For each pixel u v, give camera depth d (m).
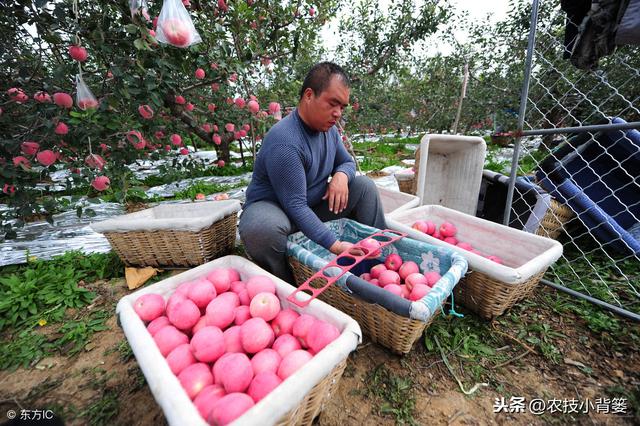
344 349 0.85
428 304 1.01
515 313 1.58
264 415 0.66
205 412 0.81
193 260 1.91
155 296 1.11
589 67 1.61
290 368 0.88
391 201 2.47
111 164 2.17
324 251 1.73
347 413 1.08
